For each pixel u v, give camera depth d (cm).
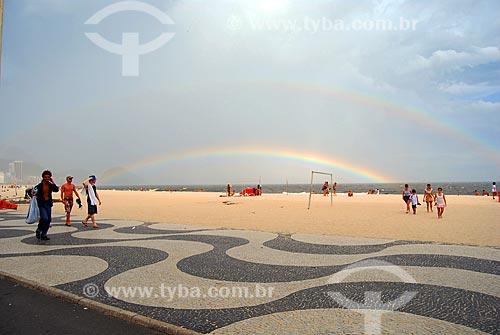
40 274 753
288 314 525
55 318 521
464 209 2459
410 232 1367
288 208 2605
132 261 883
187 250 1023
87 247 1077
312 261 872
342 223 1670
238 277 730
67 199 1620
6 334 459
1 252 1002
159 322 491
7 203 2689
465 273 747
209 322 497
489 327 471
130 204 3133
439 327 471
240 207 2727
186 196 4912
